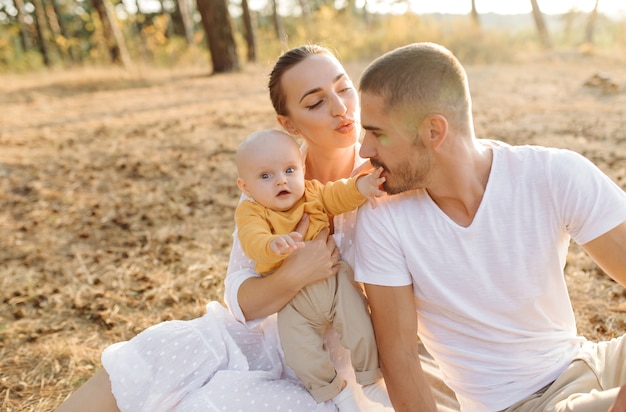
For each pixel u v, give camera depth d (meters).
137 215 5.22
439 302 1.84
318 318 2.02
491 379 1.87
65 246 4.68
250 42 18.88
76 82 14.27
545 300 1.82
